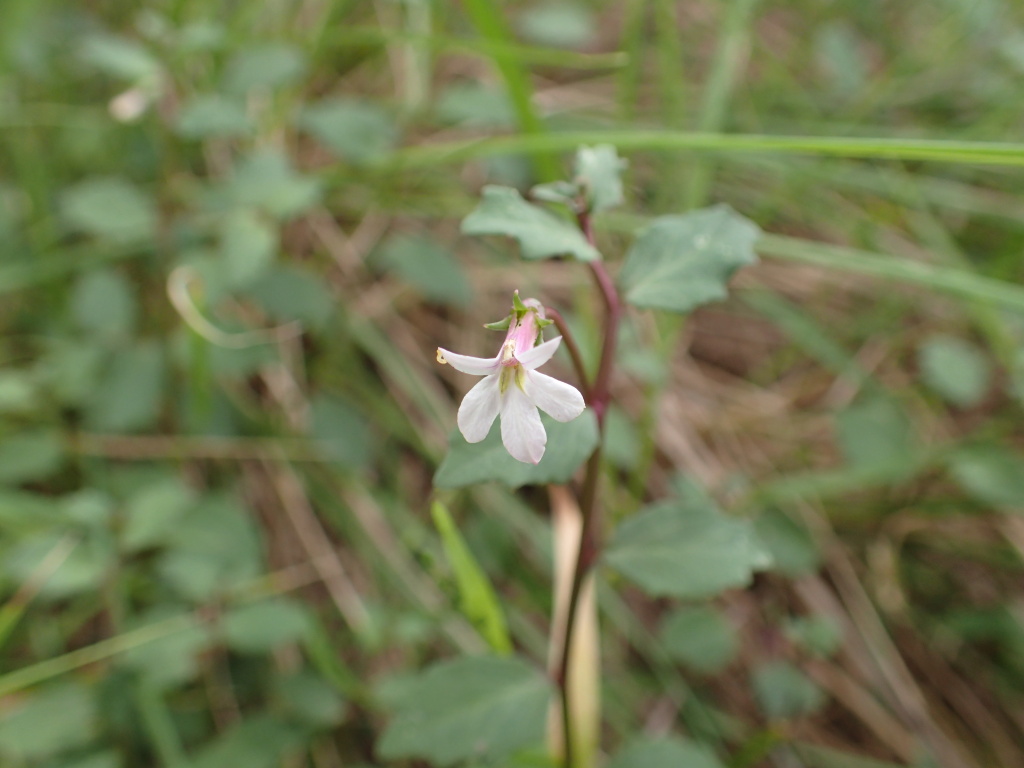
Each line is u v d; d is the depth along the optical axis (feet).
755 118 0.62
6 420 0.47
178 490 0.42
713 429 0.54
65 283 0.53
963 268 0.55
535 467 0.26
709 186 0.59
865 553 0.49
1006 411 0.53
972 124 0.62
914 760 0.42
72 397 0.47
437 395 0.52
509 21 0.68
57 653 0.41
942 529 0.50
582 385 0.28
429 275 0.51
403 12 0.63
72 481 0.47
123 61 0.48
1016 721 0.44
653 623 0.46
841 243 0.59
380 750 0.30
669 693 0.43
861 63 0.64
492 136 0.61
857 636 0.46
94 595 0.42
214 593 0.41
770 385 0.56
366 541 0.47
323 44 0.56
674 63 0.61
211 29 0.50
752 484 0.52
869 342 0.57
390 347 0.53
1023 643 0.44
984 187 0.60
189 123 0.46
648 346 0.54
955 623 0.46
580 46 0.68
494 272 0.57
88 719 0.37
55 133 0.58
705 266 0.29
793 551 0.46
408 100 0.60
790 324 0.54
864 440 0.49
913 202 0.57
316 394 0.51
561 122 0.61
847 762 0.42
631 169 0.60
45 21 0.60
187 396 0.49
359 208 0.57
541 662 0.43
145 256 0.54
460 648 0.42
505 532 0.46
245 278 0.44
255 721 0.38
